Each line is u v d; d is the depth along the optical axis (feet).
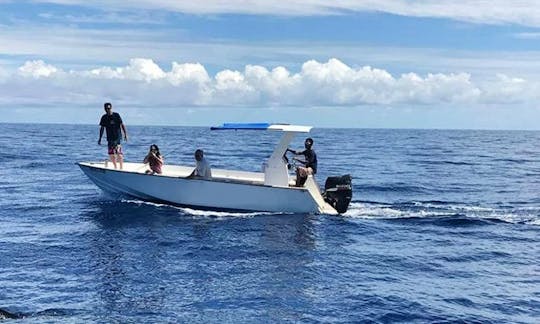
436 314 31.68
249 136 339.36
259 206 59.57
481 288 36.78
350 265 41.63
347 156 163.53
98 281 36.55
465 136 447.42
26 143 201.98
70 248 44.73
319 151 188.14
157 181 61.21
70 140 232.94
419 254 45.50
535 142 317.42
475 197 78.84
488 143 295.28
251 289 35.58
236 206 59.62
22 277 37.04
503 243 49.93
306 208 60.13
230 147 195.52
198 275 38.32
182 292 34.78
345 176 61.46
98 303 32.58
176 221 55.52
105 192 65.82
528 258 44.91
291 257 43.45
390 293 35.17
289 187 59.26
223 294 34.55
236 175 66.49
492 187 91.45
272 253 44.50
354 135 428.56
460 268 41.68
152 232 50.72
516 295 35.42
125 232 50.62
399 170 120.06
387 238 50.93
